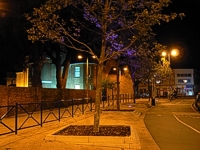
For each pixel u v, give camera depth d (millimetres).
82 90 33312
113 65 47812
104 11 11008
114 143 8789
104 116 18469
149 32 13797
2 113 16641
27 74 41906
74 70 45750
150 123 16031
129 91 49719
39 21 11055
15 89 18516
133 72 37531
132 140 8805
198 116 20938
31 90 20891
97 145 8727
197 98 28844
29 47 28172
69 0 10953
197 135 11461
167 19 10289
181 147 8984
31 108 20734
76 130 10859
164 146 9141
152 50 15250
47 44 30469
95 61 44906
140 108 28781
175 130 13039
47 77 45438
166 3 10031
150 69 37938
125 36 18953
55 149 8133
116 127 11766
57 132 10258
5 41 27688
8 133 10047
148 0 10836
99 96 10672
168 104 39031
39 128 12258
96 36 27594
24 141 9227
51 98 24609
